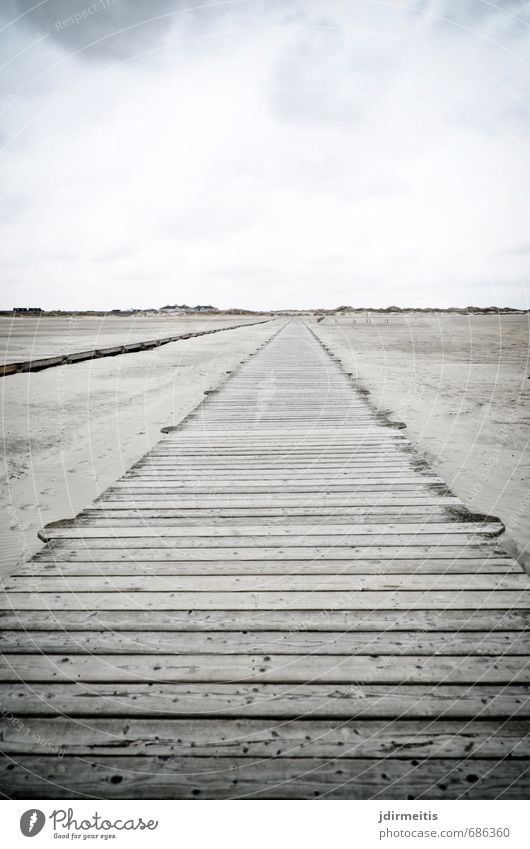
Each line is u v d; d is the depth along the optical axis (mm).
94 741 1224
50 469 4359
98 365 12336
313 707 1311
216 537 2275
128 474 3244
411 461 3473
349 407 5523
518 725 1261
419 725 1261
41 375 10445
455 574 1923
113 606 1740
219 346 18000
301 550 2133
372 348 17609
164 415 6691
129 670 1439
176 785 1142
